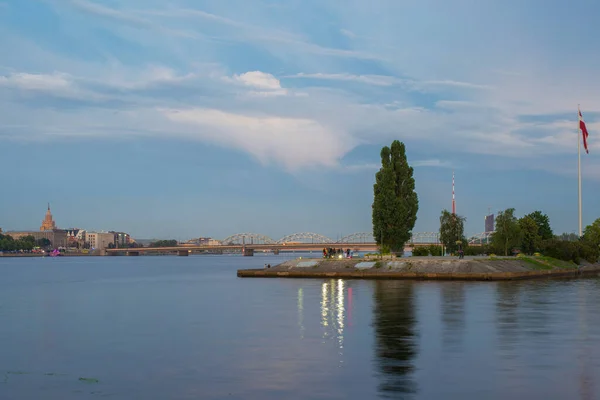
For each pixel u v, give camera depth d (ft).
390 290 263.70
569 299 219.00
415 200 416.67
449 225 466.70
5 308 215.31
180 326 160.97
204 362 114.21
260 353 121.49
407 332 143.64
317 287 289.94
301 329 151.43
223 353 122.21
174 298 248.11
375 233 413.80
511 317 168.04
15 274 539.70
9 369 111.04
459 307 193.26
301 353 120.78
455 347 124.47
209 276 456.45
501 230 463.42
